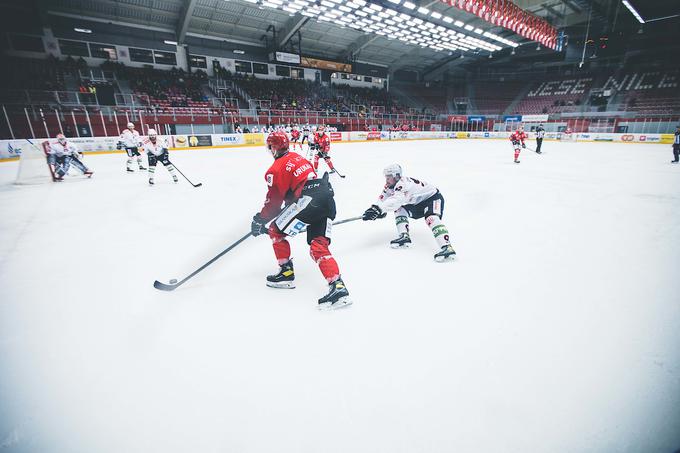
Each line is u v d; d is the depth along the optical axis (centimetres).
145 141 680
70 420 141
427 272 272
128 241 361
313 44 2850
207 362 174
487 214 443
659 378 155
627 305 219
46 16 1850
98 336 198
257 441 129
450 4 1401
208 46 2412
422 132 2872
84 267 296
